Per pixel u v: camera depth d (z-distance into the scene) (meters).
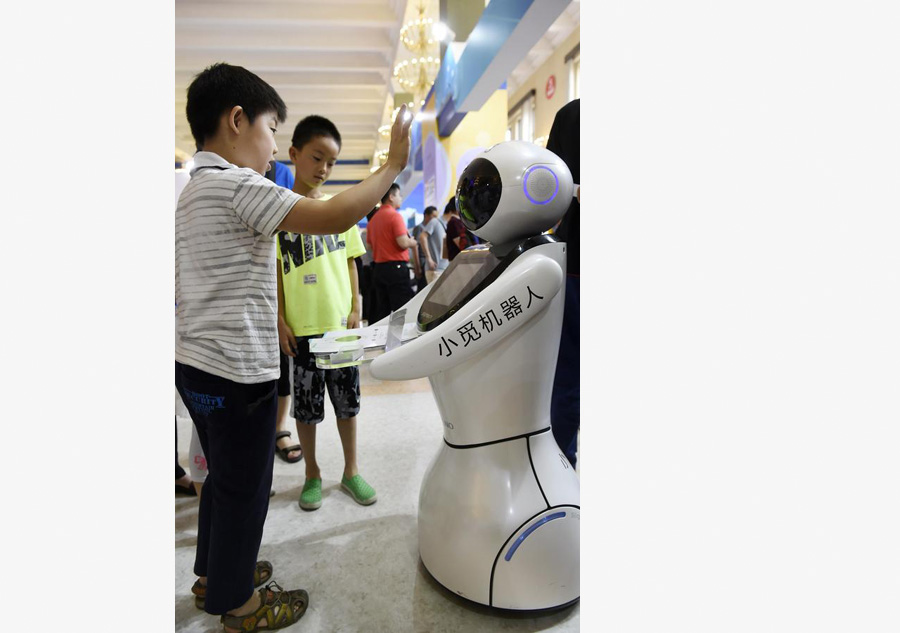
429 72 6.32
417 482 1.78
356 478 1.68
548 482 1.12
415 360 0.98
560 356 1.54
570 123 1.47
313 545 1.41
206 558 1.16
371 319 4.27
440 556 1.16
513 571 1.08
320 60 7.20
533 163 1.04
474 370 1.07
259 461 1.01
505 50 3.21
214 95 1.00
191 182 0.98
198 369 0.96
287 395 2.00
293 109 9.54
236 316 0.95
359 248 1.83
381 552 1.38
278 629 1.10
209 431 1.00
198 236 0.94
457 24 4.85
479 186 1.06
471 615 1.13
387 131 9.91
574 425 1.57
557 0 2.64
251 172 0.94
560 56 8.05
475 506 1.11
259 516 1.04
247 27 6.23
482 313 0.98
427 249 4.50
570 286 1.51
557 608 1.11
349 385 1.64
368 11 5.89
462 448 1.14
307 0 5.74
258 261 0.97
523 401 1.10
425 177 6.16
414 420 2.39
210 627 1.14
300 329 1.59
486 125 5.46
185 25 6.11
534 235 1.09
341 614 1.15
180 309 0.98
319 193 1.63
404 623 1.11
